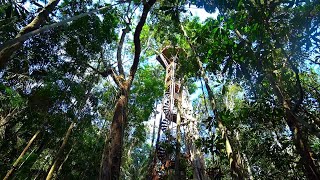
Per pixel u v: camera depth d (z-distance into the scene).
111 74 8.69
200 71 9.08
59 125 11.58
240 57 5.96
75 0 10.81
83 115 12.46
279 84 7.36
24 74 10.55
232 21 5.74
